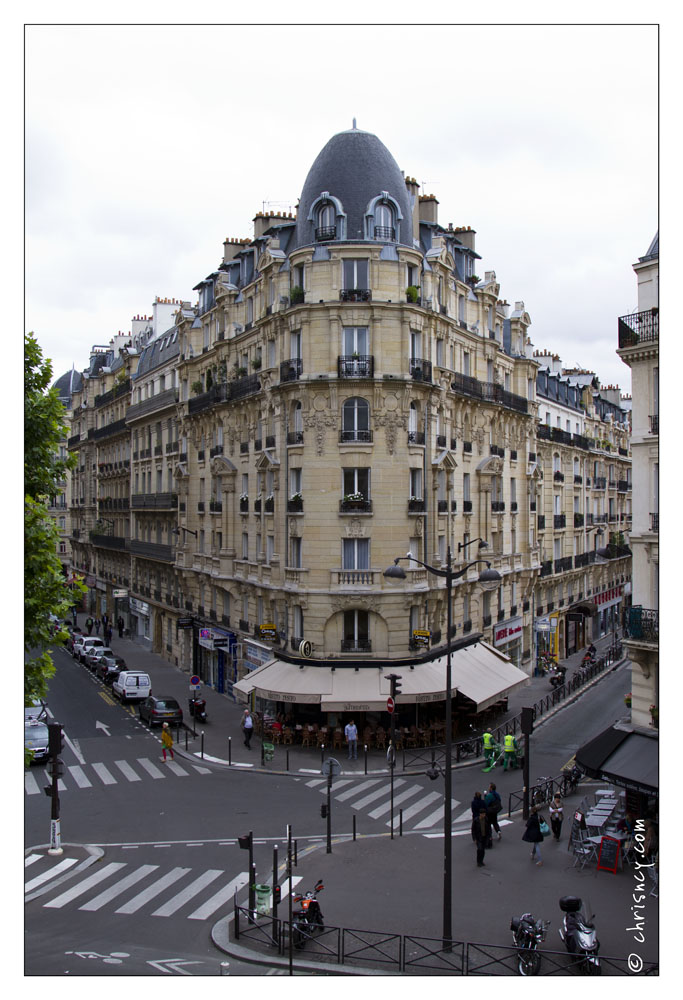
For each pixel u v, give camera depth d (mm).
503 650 50469
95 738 39031
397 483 36406
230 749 35156
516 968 16531
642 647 25078
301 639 37344
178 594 58625
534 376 54000
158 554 62219
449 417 41250
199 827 26766
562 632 64188
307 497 36688
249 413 43969
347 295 36062
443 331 40062
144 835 26047
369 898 20359
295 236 41969
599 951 17000
